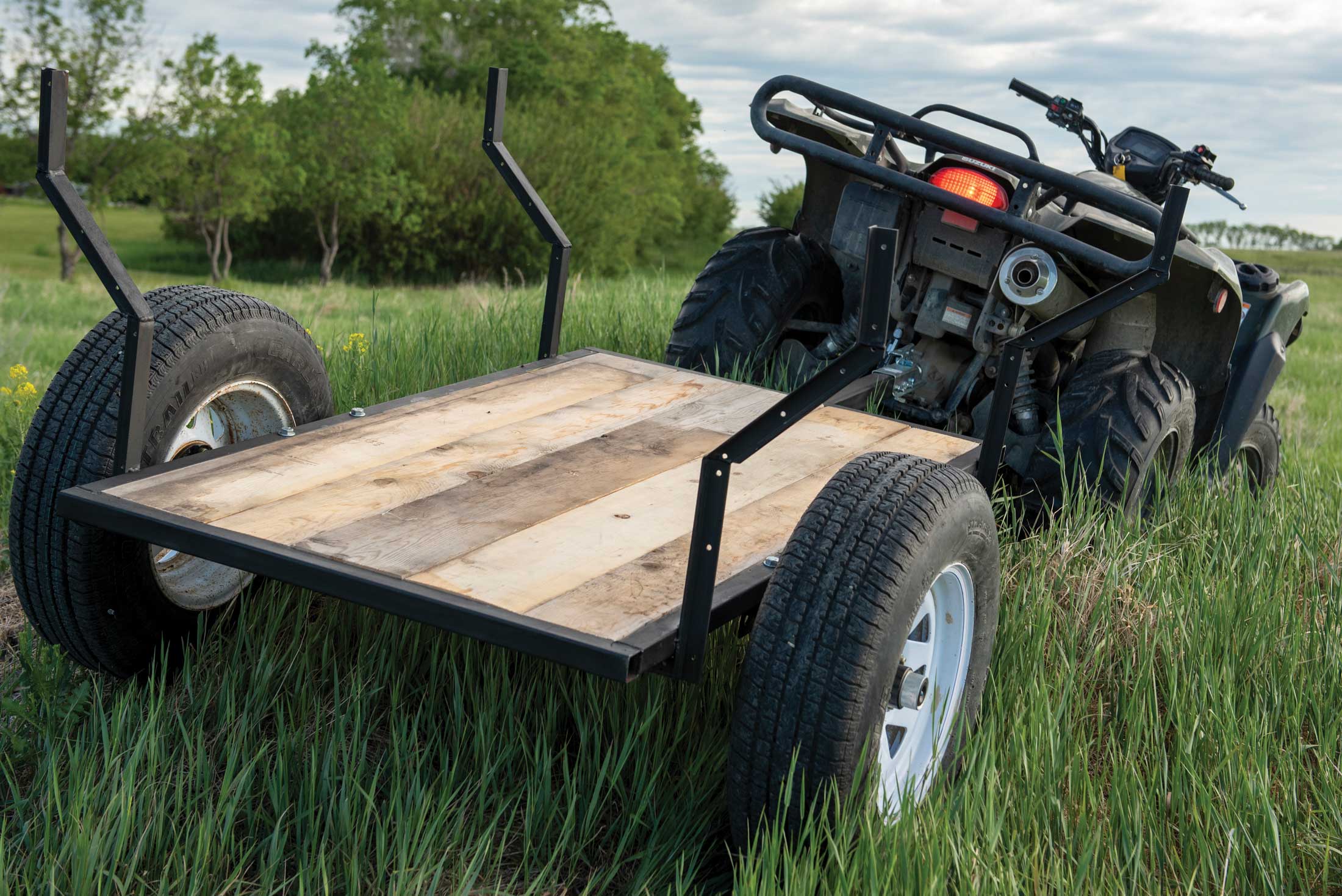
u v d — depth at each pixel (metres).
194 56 41.84
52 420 2.51
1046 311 3.58
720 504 1.88
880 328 1.85
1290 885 2.19
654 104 74.38
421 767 2.40
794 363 4.26
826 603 1.95
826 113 4.02
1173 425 3.61
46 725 2.48
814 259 4.23
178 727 2.50
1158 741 2.53
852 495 2.08
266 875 2.02
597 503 2.49
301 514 2.29
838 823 1.96
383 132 44.00
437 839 2.19
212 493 2.37
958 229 3.57
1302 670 2.90
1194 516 3.74
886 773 2.26
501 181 45.59
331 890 2.12
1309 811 2.38
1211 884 2.19
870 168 3.43
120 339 2.62
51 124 2.41
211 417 2.93
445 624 1.91
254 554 2.07
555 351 3.82
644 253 67.12
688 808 2.32
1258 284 4.34
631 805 2.36
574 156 46.84
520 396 3.31
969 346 3.90
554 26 63.00
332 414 3.24
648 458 2.82
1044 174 3.14
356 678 2.65
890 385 3.58
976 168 3.44
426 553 2.14
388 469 2.62
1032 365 3.95
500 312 6.33
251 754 2.46
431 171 45.19
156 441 2.60
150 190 43.44
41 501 2.47
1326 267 49.72
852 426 3.22
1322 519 4.05
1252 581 3.26
